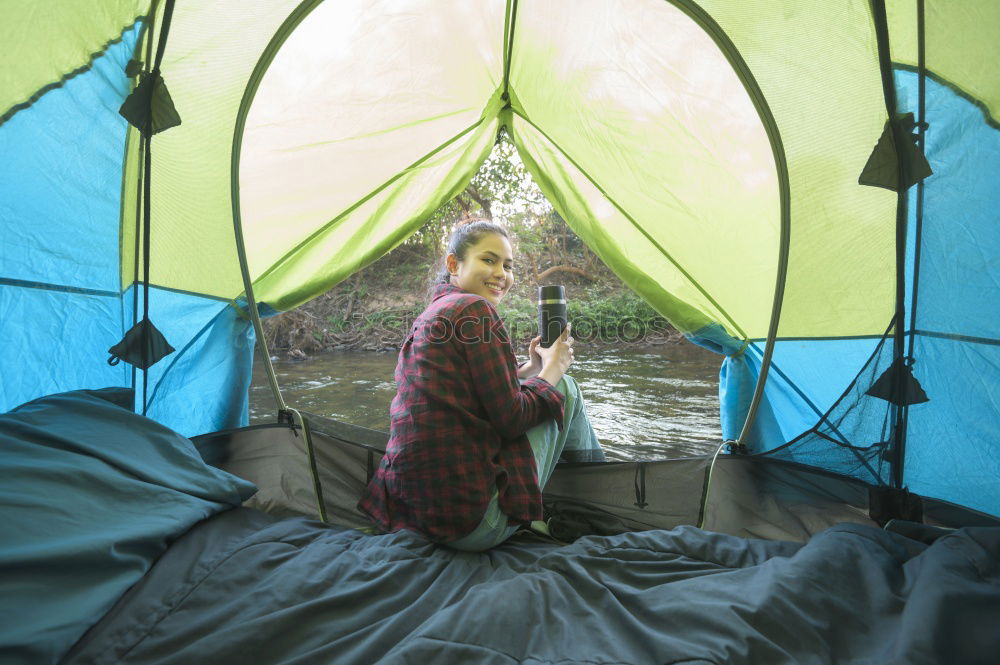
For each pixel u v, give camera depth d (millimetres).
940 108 1322
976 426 1356
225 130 1751
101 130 1469
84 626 920
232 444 1749
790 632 920
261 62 1729
